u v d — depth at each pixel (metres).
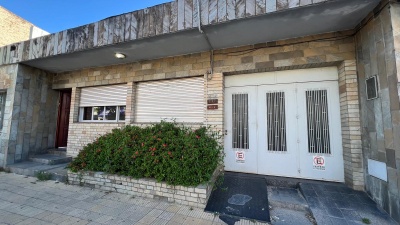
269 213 3.16
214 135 4.41
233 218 3.06
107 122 6.06
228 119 4.86
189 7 3.79
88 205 3.49
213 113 4.68
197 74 4.93
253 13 3.35
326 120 4.20
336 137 4.11
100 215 3.15
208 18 3.65
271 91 4.62
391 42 2.89
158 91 5.49
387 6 2.93
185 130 4.52
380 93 3.14
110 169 4.16
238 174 4.60
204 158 3.75
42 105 6.57
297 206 3.34
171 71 5.21
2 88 6.06
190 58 5.04
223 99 4.81
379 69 3.16
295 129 4.40
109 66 5.98
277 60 4.32
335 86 4.19
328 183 4.03
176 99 5.28
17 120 5.88
